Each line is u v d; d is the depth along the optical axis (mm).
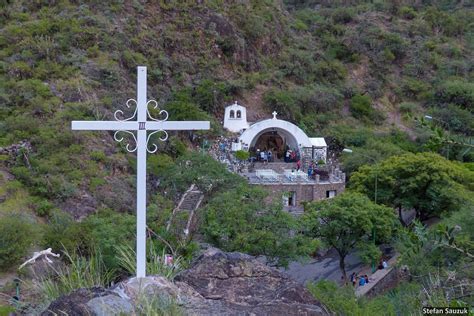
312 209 28391
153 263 10664
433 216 34094
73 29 47750
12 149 33625
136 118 10547
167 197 32438
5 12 49594
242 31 60062
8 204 28562
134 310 7910
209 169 31562
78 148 35188
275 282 9594
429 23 74812
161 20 55469
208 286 9391
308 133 51281
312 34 70125
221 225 23219
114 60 46969
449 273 9453
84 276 10656
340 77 63062
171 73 51906
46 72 42719
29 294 12539
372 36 69000
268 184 37656
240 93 54188
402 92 63844
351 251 31391
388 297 15484
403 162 33688
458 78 65500
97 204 30953
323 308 9445
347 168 43812
